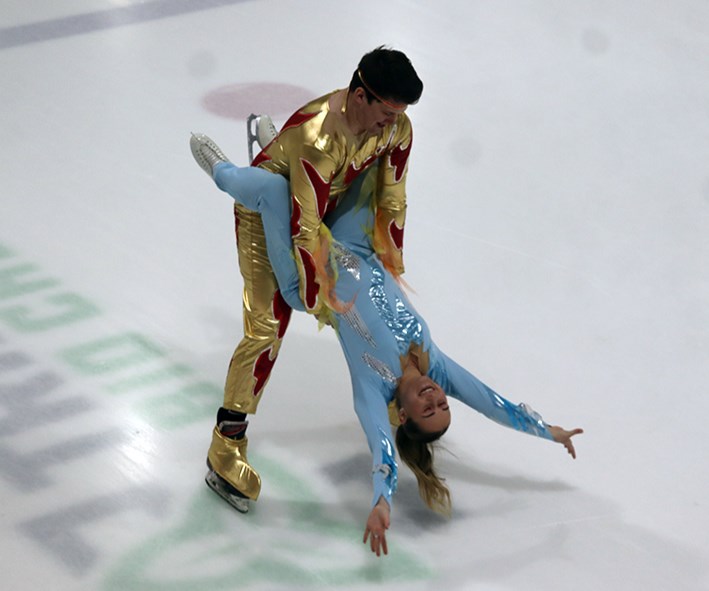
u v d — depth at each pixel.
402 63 12.66
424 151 24.55
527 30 31.27
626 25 32.06
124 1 31.02
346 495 14.95
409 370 14.47
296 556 13.80
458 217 22.09
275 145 13.62
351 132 13.25
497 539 14.32
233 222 21.28
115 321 18.11
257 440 15.88
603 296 19.92
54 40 28.28
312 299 13.86
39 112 24.66
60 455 15.15
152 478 14.90
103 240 20.31
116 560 13.47
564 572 13.84
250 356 14.30
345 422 16.41
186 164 23.08
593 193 23.41
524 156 24.69
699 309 19.73
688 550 14.34
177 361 17.30
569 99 27.58
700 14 33.09
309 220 13.39
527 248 21.22
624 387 17.53
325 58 28.30
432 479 14.42
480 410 15.07
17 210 20.98
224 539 13.98
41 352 17.19
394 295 14.84
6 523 13.88
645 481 15.55
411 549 14.05
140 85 26.19
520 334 18.69
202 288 19.19
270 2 31.61
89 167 22.69
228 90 26.22
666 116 27.09
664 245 21.69
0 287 18.67
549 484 15.41
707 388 17.62
